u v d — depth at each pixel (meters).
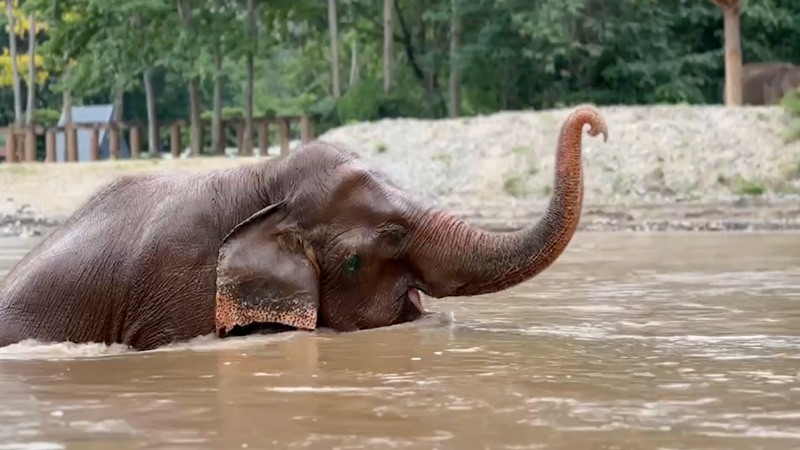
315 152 8.05
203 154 40.75
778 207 25.09
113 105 56.59
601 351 6.99
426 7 47.62
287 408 5.23
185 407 5.29
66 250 8.05
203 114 57.94
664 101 42.00
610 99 43.12
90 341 7.86
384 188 8.01
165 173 8.38
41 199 28.86
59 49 40.66
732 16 32.25
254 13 41.59
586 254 16.92
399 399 5.42
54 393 5.70
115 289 7.89
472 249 7.85
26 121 53.19
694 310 9.50
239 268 7.70
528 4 41.97
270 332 7.82
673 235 21.64
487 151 29.34
